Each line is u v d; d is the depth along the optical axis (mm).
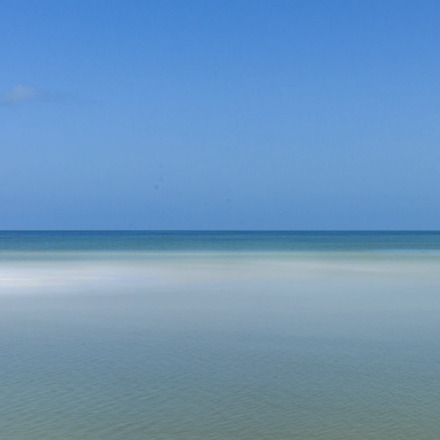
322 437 10492
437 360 16125
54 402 12383
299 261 59281
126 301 27562
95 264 54094
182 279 38562
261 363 15773
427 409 11969
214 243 131000
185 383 13820
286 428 10930
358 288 33094
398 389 13367
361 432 10727
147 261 59062
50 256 70188
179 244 122625
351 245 117438
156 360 16047
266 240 163375
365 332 19984
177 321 22062
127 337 19094
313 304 26641
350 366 15469
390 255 73125
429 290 32188
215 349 17406
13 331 20094
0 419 11352
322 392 13133
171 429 10875
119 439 10398
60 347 17625
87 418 11414
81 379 14141
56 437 10453
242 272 44562
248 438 10461
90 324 21422
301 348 17578
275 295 29859
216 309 25078
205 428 10922
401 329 20547
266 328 20656
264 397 12781
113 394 12945
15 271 45281
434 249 94938
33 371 14844
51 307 25656
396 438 10438
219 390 13266
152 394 12977
